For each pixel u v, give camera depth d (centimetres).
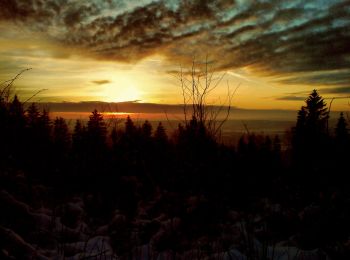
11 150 1094
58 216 891
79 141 1502
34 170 1180
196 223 857
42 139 1270
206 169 925
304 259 591
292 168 1450
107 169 1372
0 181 920
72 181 1241
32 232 697
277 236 766
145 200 1256
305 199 1138
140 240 791
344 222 838
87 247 696
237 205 919
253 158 999
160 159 1633
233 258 568
